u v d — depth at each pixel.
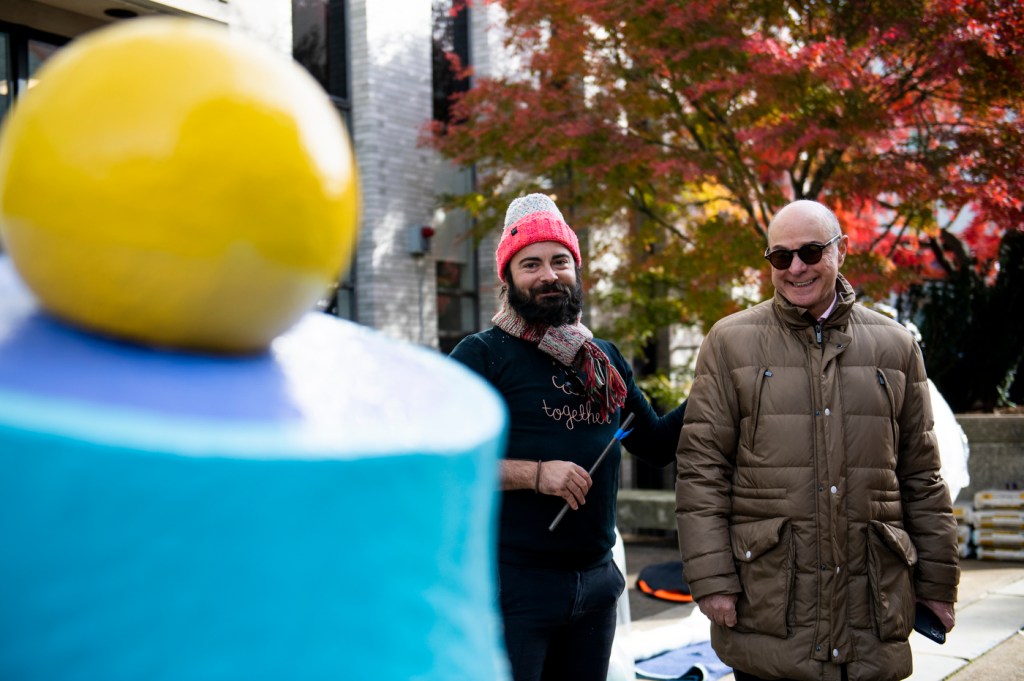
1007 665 4.66
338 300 8.70
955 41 6.81
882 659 2.61
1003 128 7.25
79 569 0.46
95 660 0.47
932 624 2.80
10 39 5.71
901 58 7.35
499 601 2.42
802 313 2.71
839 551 2.62
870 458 2.67
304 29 8.55
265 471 0.49
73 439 0.45
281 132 0.58
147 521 0.47
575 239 2.59
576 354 2.54
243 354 0.63
